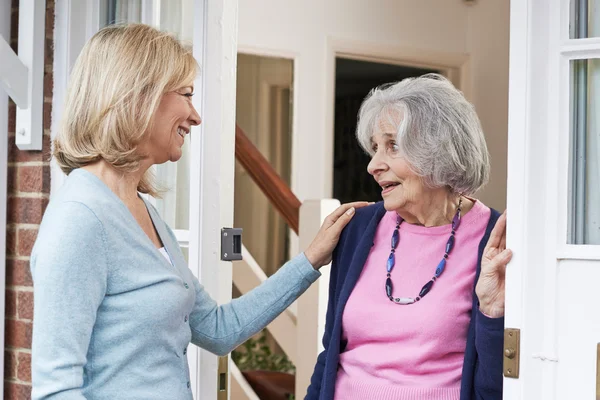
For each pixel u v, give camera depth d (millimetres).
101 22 2557
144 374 1562
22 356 2604
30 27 2502
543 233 1543
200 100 2160
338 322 1874
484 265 1621
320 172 4992
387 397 1766
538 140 1548
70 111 1607
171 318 1598
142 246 1585
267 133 5570
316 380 1963
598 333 1491
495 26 5402
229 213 2227
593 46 1510
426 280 1824
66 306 1448
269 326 3680
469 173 1819
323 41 4914
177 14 2289
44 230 1500
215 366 2203
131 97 1576
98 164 1619
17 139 2541
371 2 5035
